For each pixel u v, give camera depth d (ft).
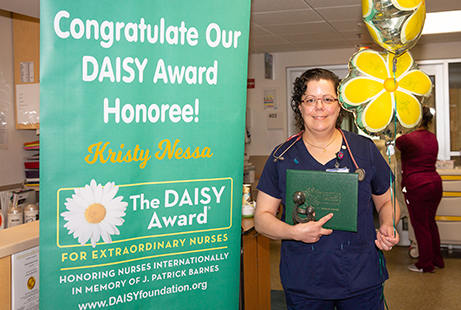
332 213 4.74
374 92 4.72
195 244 4.37
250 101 20.36
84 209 3.92
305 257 4.99
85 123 3.86
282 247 5.26
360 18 14.10
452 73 18.34
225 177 4.43
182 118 4.19
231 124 4.38
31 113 11.98
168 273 4.30
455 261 14.98
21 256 5.16
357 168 4.98
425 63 18.54
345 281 4.87
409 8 4.41
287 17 13.89
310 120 4.89
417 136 13.25
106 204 3.99
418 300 11.46
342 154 5.03
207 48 4.21
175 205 4.26
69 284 3.93
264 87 20.16
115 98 3.94
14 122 12.20
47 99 3.74
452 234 15.83
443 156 18.67
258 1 12.20
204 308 4.47
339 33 16.15
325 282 4.92
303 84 4.90
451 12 14.60
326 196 4.77
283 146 5.33
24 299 5.23
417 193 13.39
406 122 4.79
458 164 18.49
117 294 4.11
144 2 3.96
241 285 8.08
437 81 18.56
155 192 4.17
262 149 20.40
